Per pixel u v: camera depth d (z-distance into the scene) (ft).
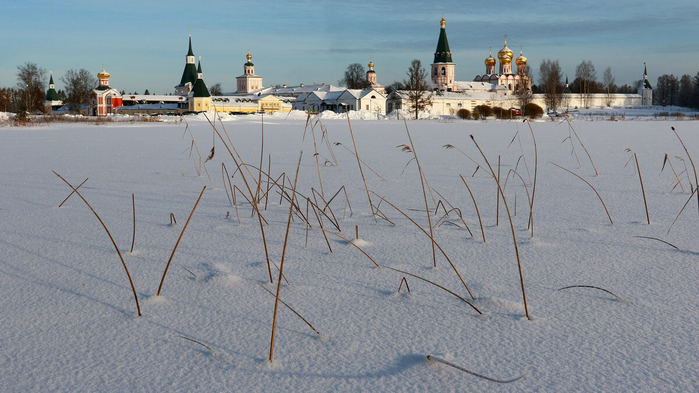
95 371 6.27
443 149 37.40
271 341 6.43
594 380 5.88
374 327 7.37
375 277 9.50
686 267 9.71
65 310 8.13
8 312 8.07
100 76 307.78
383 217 14.06
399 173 23.85
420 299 8.38
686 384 5.75
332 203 16.79
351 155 33.24
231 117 151.12
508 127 79.20
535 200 16.84
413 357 6.48
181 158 32.17
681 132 55.26
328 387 5.84
